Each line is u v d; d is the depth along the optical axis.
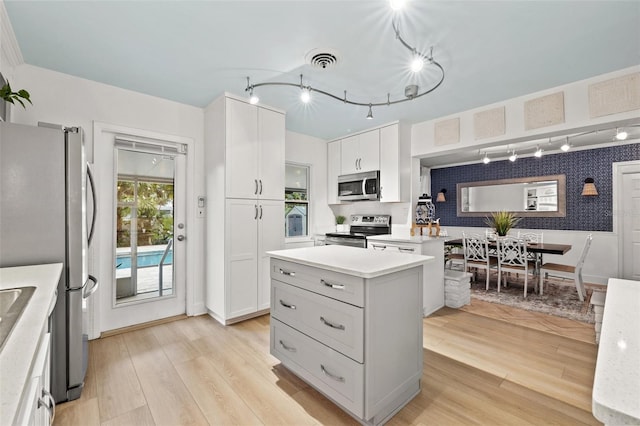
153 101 3.03
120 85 2.77
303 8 1.72
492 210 6.00
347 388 1.60
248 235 3.15
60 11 1.74
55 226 1.72
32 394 0.70
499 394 1.86
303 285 1.89
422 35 1.98
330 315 1.70
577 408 1.72
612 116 2.50
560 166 5.21
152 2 1.67
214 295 3.14
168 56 2.26
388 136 3.96
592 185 4.77
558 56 2.25
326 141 4.94
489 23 1.85
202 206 3.33
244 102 3.11
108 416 1.66
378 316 1.58
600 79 2.56
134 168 2.97
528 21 1.83
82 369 1.85
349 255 2.05
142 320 2.99
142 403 1.77
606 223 4.77
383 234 4.35
